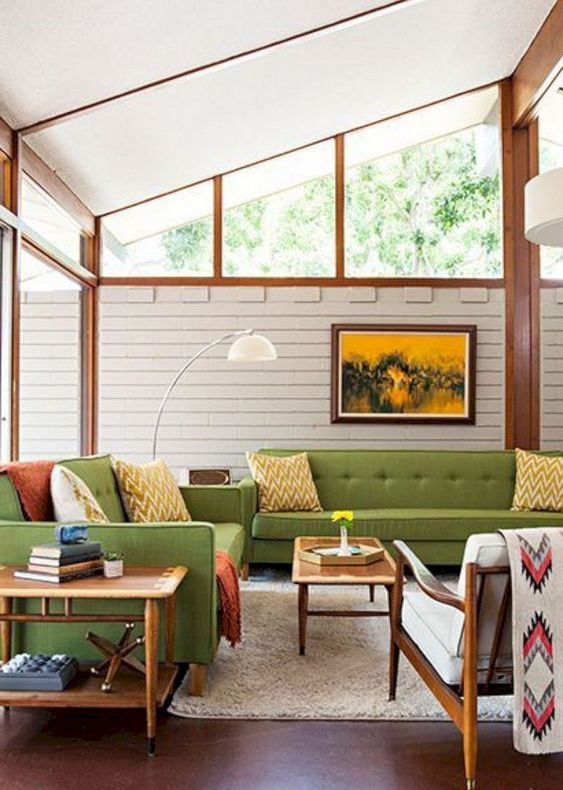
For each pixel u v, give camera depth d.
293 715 2.56
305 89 4.92
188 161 5.46
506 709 2.63
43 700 2.34
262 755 2.29
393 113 5.86
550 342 5.81
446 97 5.86
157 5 3.39
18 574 2.49
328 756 2.28
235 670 2.98
